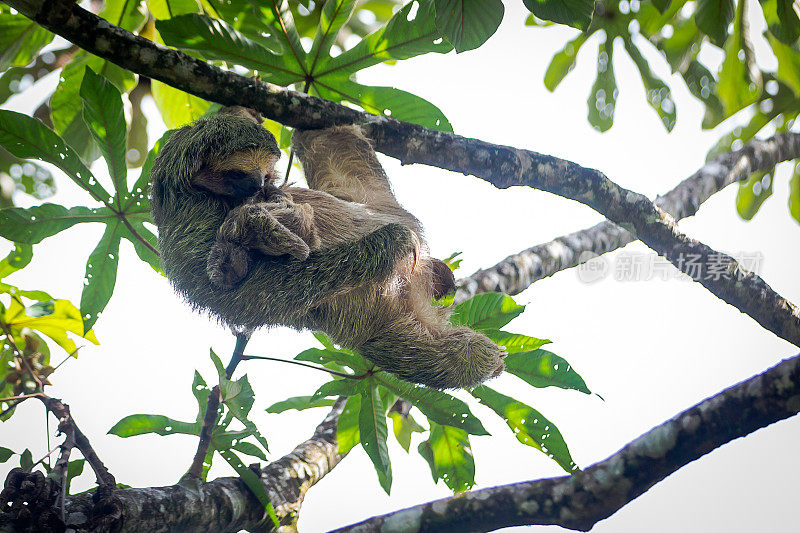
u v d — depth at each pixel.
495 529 9.37
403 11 9.12
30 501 6.55
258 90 8.53
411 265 8.80
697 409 9.66
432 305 9.86
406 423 11.51
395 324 8.91
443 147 9.35
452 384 8.98
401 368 8.99
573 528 9.32
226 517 8.46
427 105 9.88
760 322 11.99
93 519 6.96
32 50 11.30
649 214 10.80
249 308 8.03
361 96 9.80
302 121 9.01
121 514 7.18
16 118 9.04
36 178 12.71
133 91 13.29
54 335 11.09
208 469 9.18
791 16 11.92
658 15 14.37
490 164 9.48
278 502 9.38
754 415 9.51
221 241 7.45
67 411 8.10
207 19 8.55
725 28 11.82
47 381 10.13
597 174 10.34
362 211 9.01
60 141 9.24
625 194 10.64
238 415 8.20
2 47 11.13
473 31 7.73
